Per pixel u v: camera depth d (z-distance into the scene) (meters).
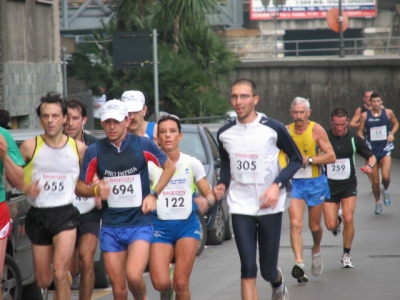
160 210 17.33
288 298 18.78
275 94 94.44
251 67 95.31
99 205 17.00
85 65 55.62
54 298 17.30
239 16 120.44
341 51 92.56
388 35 131.25
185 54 56.19
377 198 38.97
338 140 25.09
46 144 17.23
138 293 16.58
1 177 16.80
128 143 16.58
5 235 16.88
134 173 16.59
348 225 25.00
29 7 46.72
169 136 17.56
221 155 17.80
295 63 92.25
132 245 16.48
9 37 43.75
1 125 20.48
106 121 16.39
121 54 45.22
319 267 23.34
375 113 41.00
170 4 54.94
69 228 17.28
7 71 43.34
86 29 94.25
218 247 30.89
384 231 33.19
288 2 128.62
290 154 17.45
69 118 19.44
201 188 17.80
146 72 54.06
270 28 128.88
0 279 17.16
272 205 16.98
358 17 130.25
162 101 54.97
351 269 24.78
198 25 56.38
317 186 23.14
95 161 16.58
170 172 16.78
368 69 83.94
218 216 31.56
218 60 57.31
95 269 23.34
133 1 54.78
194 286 22.88
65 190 17.30
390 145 40.88
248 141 17.30
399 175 58.00
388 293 20.97
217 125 39.19
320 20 129.25
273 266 17.55
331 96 89.06
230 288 22.39
